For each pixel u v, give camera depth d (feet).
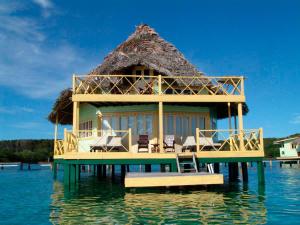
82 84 54.65
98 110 63.67
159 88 52.54
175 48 68.69
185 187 43.98
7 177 84.17
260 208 30.78
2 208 33.19
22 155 215.10
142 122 60.39
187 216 27.48
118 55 61.16
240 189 45.47
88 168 108.47
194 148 54.44
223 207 31.40
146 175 41.63
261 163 49.90
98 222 26.04
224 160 48.96
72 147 51.47
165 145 53.72
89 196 40.52
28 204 35.68
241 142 50.60
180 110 61.16
